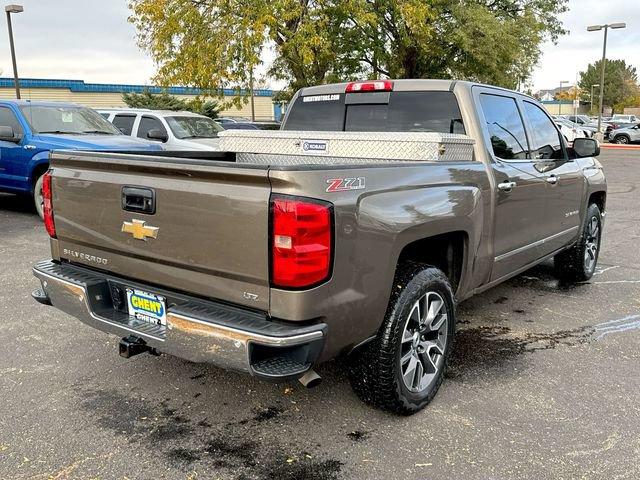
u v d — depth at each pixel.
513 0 23.98
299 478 2.76
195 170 2.68
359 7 17.72
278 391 3.62
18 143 9.10
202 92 20.03
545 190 4.79
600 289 5.94
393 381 3.13
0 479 2.72
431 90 4.22
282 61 20.44
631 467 2.84
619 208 11.48
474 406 3.45
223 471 2.81
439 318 3.48
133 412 3.35
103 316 3.19
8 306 5.14
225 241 2.66
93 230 3.23
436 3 19.77
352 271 2.74
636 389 3.68
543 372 3.93
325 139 4.02
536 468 2.84
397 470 2.82
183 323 2.70
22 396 3.52
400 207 3.02
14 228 8.71
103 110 12.48
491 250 4.05
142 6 18.00
